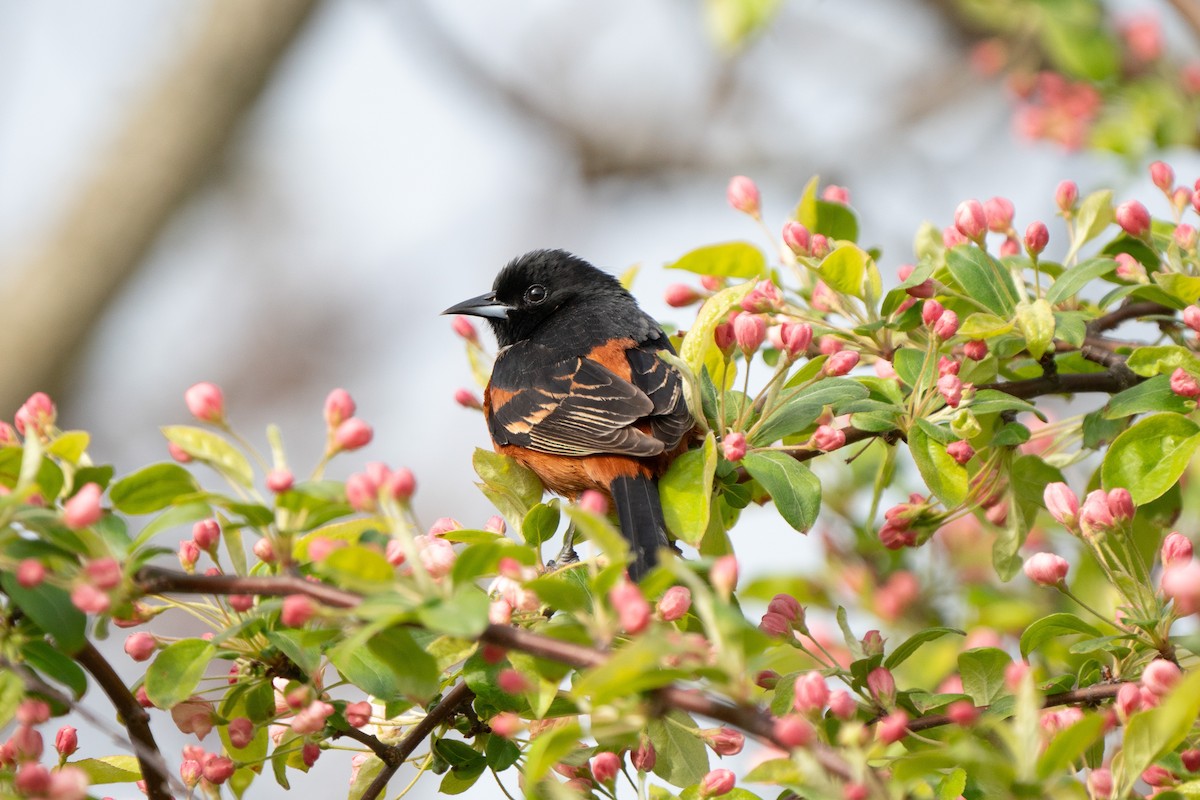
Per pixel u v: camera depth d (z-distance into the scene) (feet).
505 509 30.17
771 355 34.94
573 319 40.47
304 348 83.87
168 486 22.31
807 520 26.81
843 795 19.04
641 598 19.26
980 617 38.55
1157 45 47.70
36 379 75.00
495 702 25.05
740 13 44.16
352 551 19.58
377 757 27.55
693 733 24.90
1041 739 20.77
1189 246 30.48
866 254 30.48
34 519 20.36
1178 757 23.45
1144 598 25.00
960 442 28.27
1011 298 29.99
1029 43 51.78
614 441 33.86
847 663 39.86
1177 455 26.91
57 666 22.16
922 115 75.77
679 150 83.10
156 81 78.54
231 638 24.39
